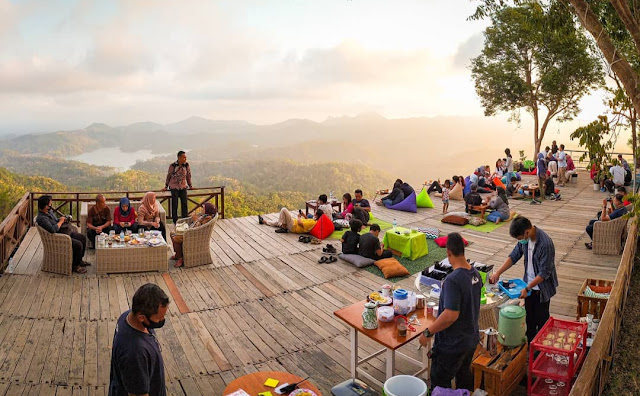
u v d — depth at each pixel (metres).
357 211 12.02
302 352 5.94
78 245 8.43
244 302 7.48
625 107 5.96
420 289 5.86
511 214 13.25
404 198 14.45
